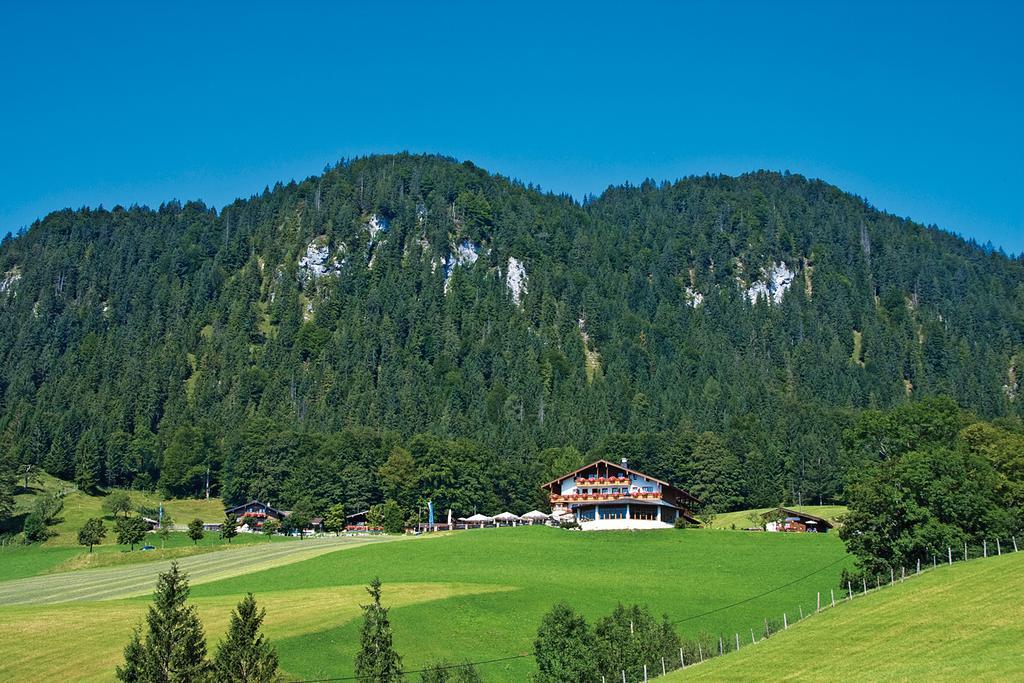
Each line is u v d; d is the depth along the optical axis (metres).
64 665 66.56
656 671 67.38
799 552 116.62
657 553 120.12
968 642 56.59
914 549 85.25
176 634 56.12
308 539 163.25
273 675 57.94
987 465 104.38
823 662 59.56
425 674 62.28
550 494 169.38
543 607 89.75
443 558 117.69
